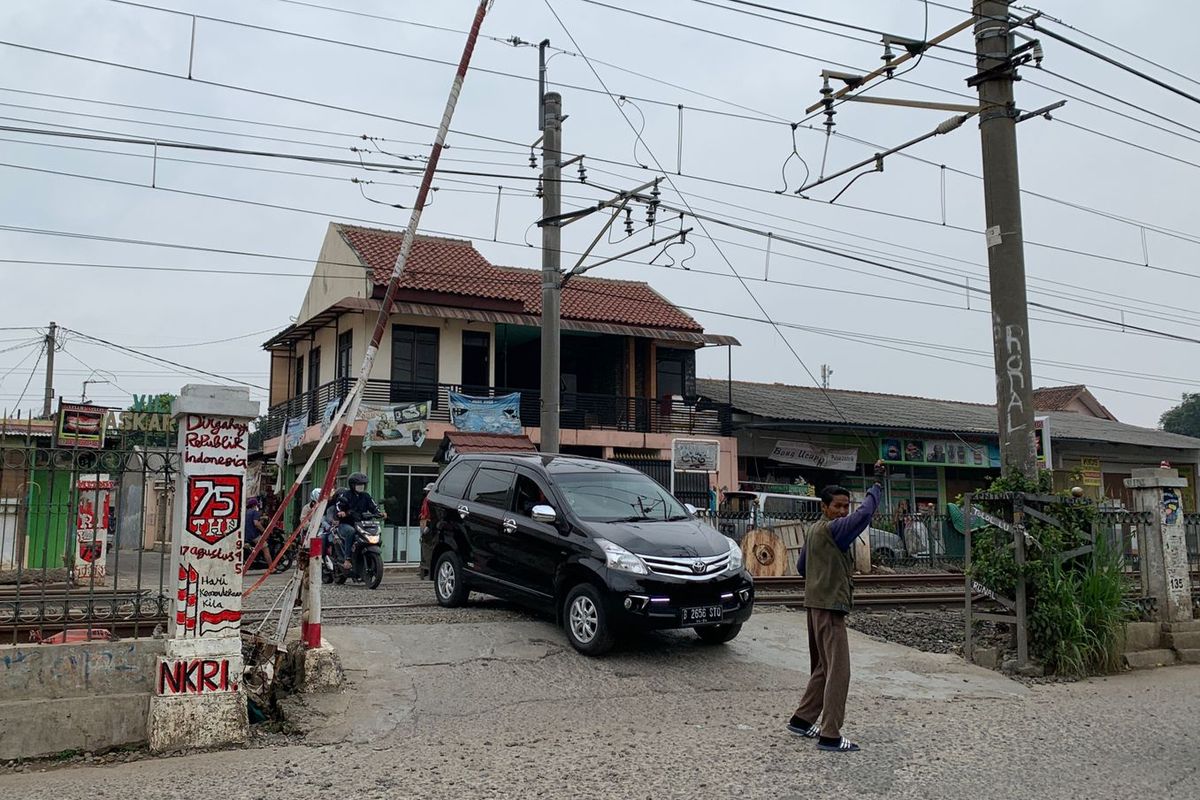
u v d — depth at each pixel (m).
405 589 14.90
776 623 11.51
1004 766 6.38
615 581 8.84
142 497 7.19
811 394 34.84
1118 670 10.02
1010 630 10.18
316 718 7.14
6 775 5.96
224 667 6.74
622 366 29.31
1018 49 10.85
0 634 7.55
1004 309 10.95
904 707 8.09
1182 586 11.12
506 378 29.89
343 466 26.14
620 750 6.48
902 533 23.30
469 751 6.43
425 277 25.97
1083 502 10.37
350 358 26.47
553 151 17.42
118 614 7.25
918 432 31.48
